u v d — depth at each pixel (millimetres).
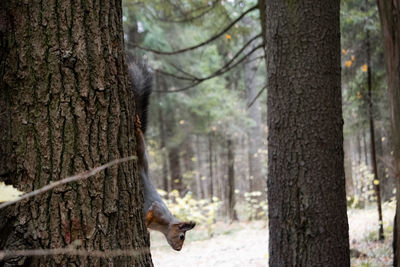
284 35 3957
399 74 3650
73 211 1956
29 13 2000
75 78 2016
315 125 3865
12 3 2010
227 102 15352
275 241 4008
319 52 3883
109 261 2008
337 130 3920
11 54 2002
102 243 2000
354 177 16438
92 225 1989
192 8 7488
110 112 2105
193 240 9555
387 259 5781
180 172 16078
